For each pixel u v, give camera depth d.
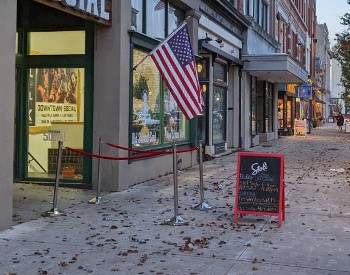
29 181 11.34
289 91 37.38
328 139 32.06
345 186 12.00
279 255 6.35
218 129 20.22
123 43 10.85
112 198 10.09
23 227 7.64
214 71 19.34
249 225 7.96
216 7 18.17
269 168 8.10
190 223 8.06
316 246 6.78
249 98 23.92
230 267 5.86
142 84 12.23
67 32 11.19
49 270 5.73
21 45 11.29
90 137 10.95
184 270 5.75
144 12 12.28
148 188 11.32
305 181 12.73
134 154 11.65
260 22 27.06
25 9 11.26
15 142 11.33
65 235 7.24
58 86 11.30
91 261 6.07
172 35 9.23
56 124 11.32
